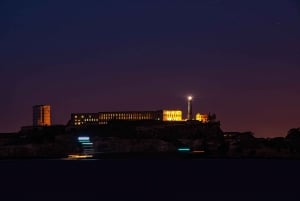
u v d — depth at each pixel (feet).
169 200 486.79
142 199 492.54
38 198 501.97
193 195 521.24
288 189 570.46
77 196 514.68
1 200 489.26
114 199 493.77
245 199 490.90
